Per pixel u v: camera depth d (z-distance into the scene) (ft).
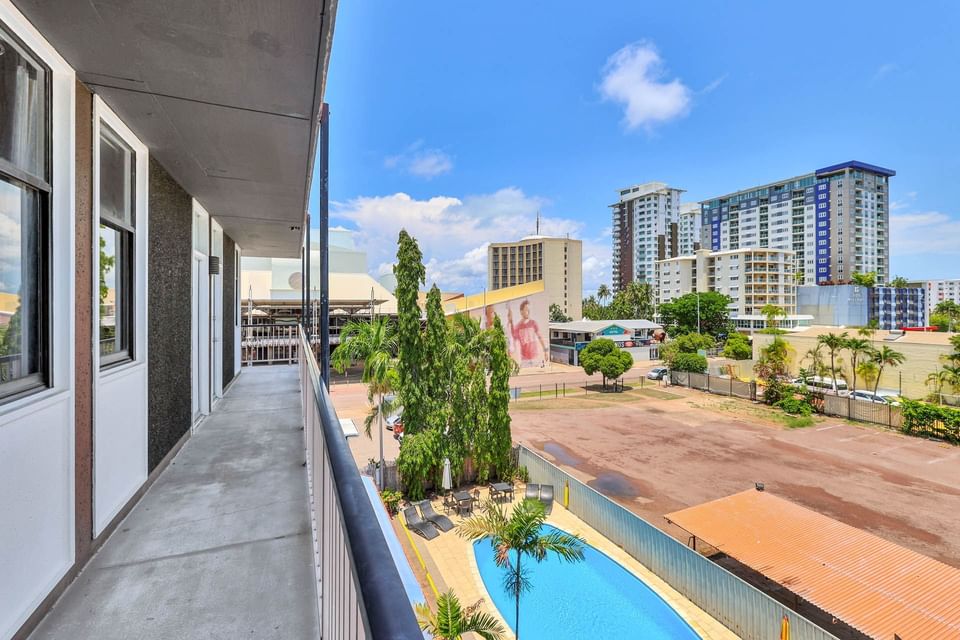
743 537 34.06
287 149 12.40
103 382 9.30
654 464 57.72
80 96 8.58
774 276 239.30
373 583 2.10
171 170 14.06
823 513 44.52
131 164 11.56
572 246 275.59
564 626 28.89
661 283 284.61
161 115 10.26
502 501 46.88
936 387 88.43
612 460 59.26
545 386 115.34
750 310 236.63
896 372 95.61
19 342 6.81
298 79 8.71
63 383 7.72
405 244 49.65
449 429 51.85
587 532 40.04
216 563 8.39
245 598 7.37
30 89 7.10
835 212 286.66
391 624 1.70
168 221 14.15
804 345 111.55
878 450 63.93
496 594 32.17
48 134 7.58
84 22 6.79
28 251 7.07
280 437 16.46
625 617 29.68
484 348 56.34
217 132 11.25
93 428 8.75
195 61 8.05
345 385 107.96
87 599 7.28
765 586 32.89
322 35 7.27
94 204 9.01
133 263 11.46
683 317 202.80
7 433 6.15
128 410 10.69
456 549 37.78
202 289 19.10
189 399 16.29
